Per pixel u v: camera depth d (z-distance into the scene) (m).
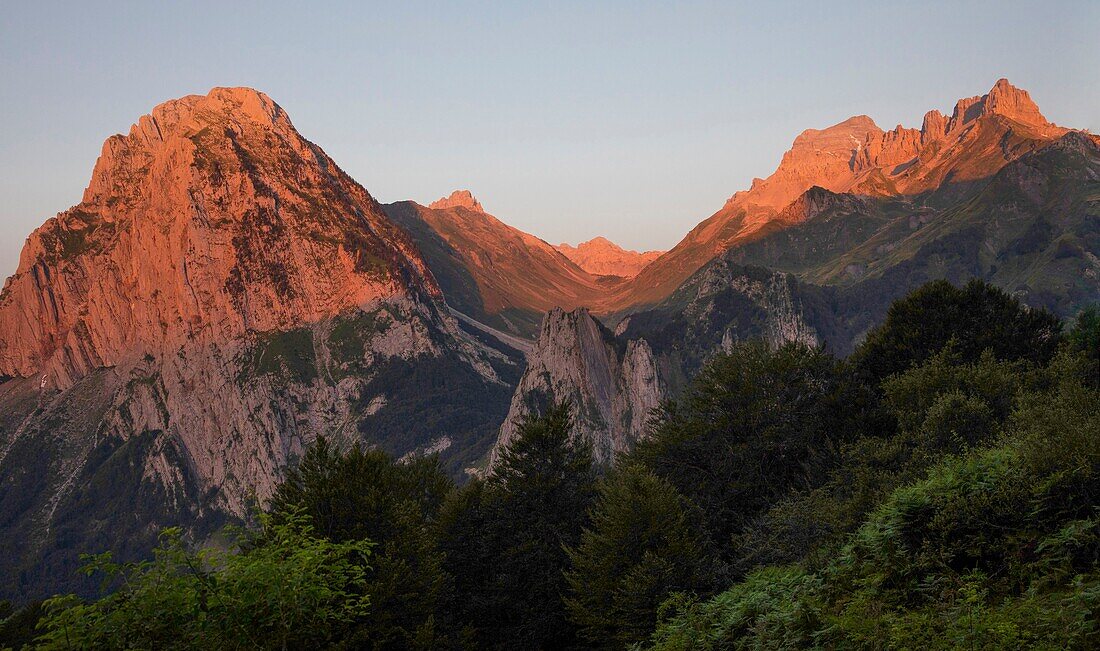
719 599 24.59
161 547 17.91
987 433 29.95
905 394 39.72
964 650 13.15
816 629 17.66
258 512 22.08
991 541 17.20
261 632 18.28
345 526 39.66
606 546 38.38
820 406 44.09
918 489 19.58
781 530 30.14
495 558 48.28
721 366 47.88
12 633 44.12
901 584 18.16
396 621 38.09
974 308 52.03
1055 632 12.59
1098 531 15.24
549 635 45.44
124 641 16.83
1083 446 16.42
